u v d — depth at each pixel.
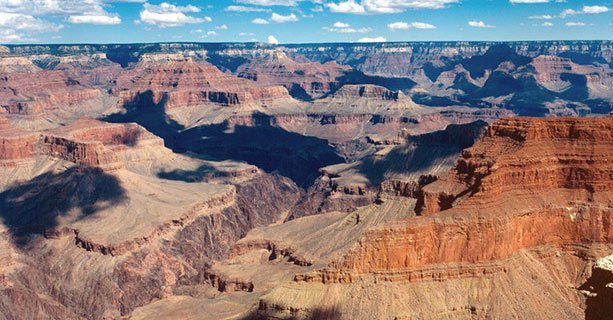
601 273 57.91
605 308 56.50
